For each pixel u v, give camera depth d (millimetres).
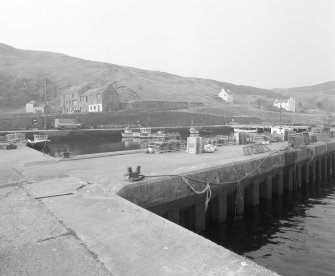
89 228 5629
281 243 12094
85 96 88312
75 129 64062
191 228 11516
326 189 21875
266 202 16359
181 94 141875
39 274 4023
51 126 69062
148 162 14898
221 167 12719
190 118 96000
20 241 5086
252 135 29047
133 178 9797
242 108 126188
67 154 17250
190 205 11281
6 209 6887
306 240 12391
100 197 7840
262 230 13484
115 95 87812
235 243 12086
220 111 114625
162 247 4781
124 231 5461
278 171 17656
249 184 14984
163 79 173875
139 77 149250
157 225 5742
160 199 9969
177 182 10562
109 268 4180
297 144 21875
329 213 16062
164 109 103125
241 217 13789
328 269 10008
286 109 146250
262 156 16250
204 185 11695
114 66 162250
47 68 134750
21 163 15008
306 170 21672
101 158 16844
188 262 4281
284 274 9695
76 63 155250
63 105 97312
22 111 97250
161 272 4043
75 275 3994
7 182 10008
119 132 66312
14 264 4301
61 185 9305
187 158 16344
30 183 9742
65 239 5148
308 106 182375
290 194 19141
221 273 3943
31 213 6555
